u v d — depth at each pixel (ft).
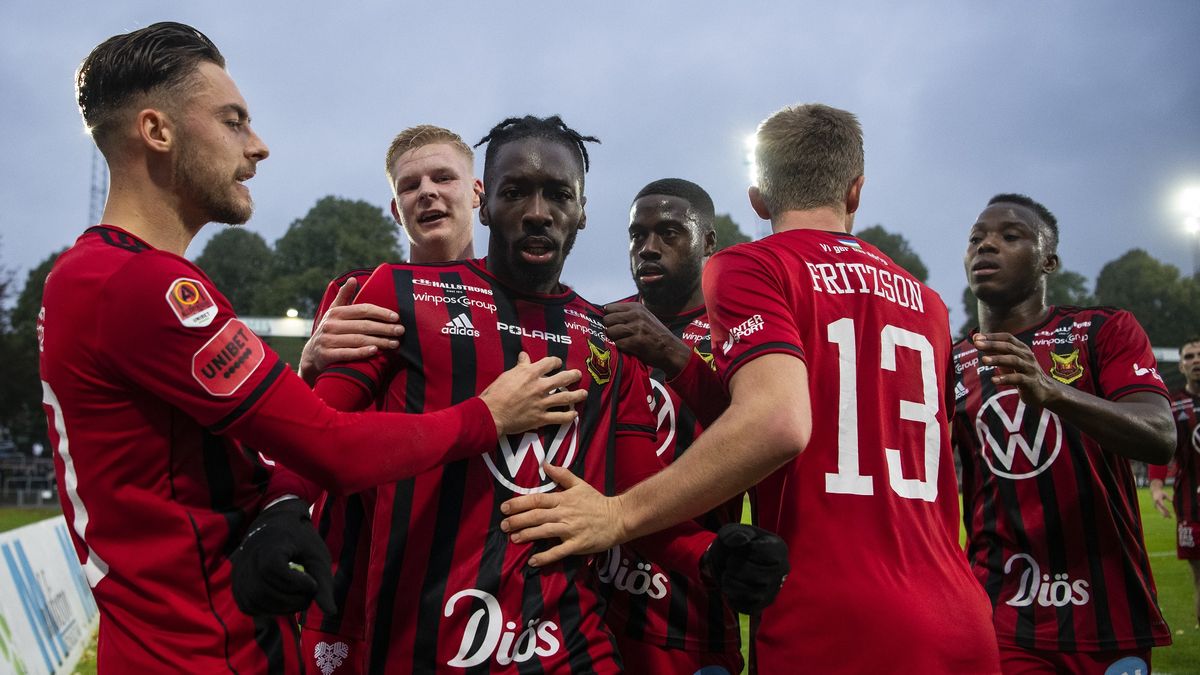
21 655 17.89
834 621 7.04
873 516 7.32
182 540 6.13
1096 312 12.43
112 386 5.98
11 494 95.14
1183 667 20.39
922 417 7.82
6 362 126.00
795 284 7.56
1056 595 11.65
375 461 6.54
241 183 6.90
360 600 10.07
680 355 8.86
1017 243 12.50
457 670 7.39
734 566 6.77
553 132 8.41
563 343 8.35
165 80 6.49
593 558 10.47
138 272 5.94
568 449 8.06
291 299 180.34
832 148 8.22
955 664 7.07
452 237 13.15
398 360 7.98
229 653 6.21
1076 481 11.70
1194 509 25.58
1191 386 26.35
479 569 7.54
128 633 6.06
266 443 6.21
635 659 10.96
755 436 6.75
